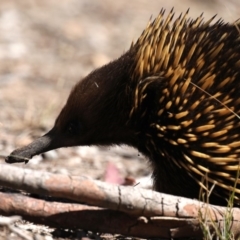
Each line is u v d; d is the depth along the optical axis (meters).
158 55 11.78
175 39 11.76
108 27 30.88
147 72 11.93
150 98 12.01
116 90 12.56
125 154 18.02
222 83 11.35
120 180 14.76
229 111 11.34
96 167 16.56
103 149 18.09
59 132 13.02
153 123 12.09
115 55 27.75
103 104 12.65
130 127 12.66
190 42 11.77
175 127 11.67
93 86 12.70
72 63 26.31
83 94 12.73
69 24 30.33
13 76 23.98
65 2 32.91
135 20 31.97
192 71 11.45
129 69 12.41
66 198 11.21
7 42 27.17
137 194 10.41
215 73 11.45
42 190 10.05
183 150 11.80
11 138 17.59
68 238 11.23
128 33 30.14
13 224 11.26
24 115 19.84
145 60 11.91
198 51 11.62
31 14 30.61
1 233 10.91
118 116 12.70
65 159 16.77
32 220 10.63
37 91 22.81
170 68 11.63
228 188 11.66
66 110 12.91
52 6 32.19
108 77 12.62
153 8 33.94
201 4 34.22
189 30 11.95
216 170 11.64
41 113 19.53
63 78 24.59
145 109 12.13
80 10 32.41
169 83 11.67
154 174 12.81
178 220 10.64
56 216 10.64
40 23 29.75
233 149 11.45
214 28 11.98
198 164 11.72
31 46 27.31
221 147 11.44
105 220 10.72
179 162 11.97
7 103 21.00
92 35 29.50
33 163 15.95
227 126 11.37
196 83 11.53
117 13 32.69
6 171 9.96
